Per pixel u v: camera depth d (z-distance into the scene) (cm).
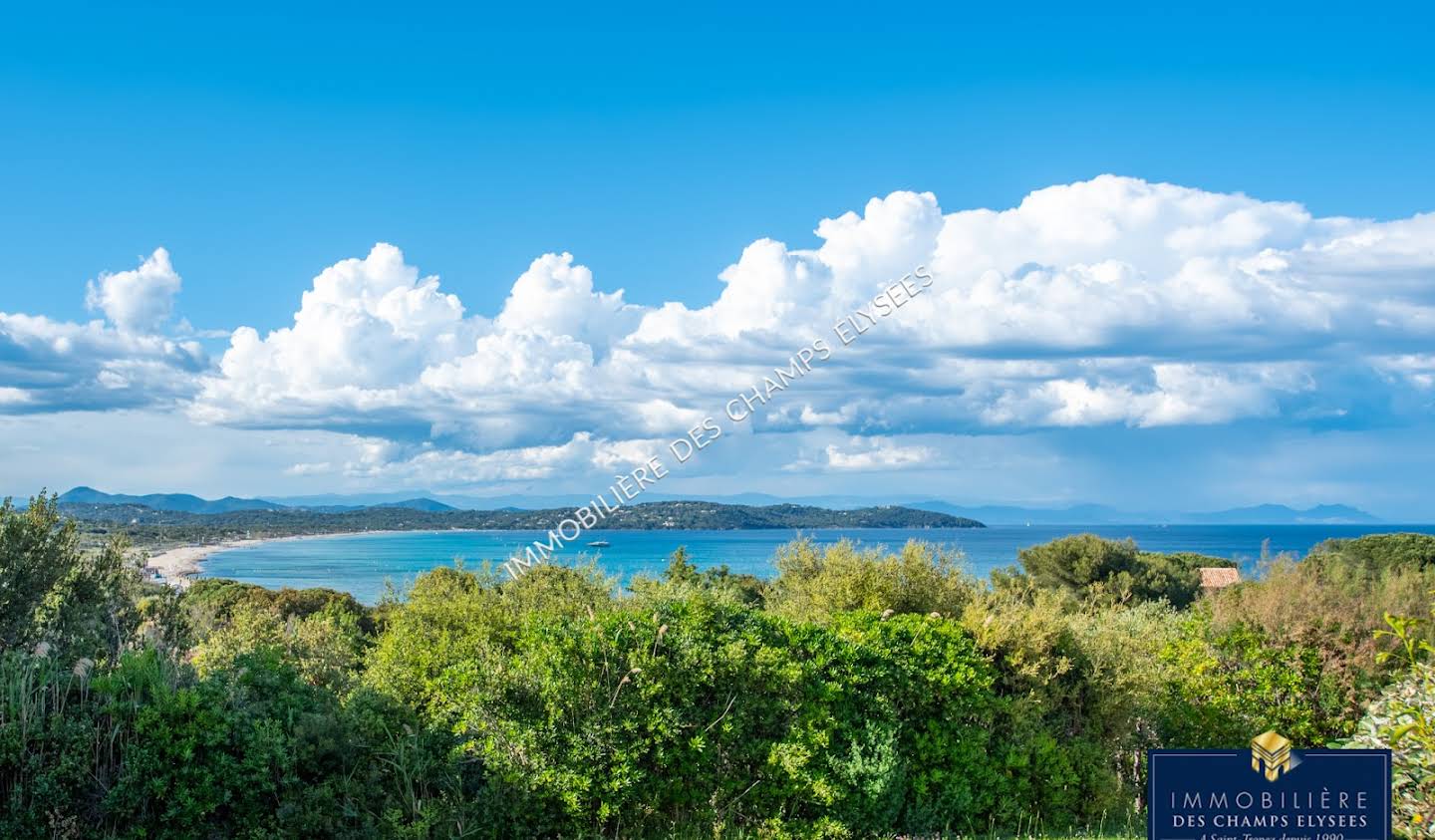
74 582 667
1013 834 813
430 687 776
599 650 711
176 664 637
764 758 736
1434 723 498
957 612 1034
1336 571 1415
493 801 653
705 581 1494
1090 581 3528
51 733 525
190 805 529
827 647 786
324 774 617
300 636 882
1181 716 1050
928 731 815
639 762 705
